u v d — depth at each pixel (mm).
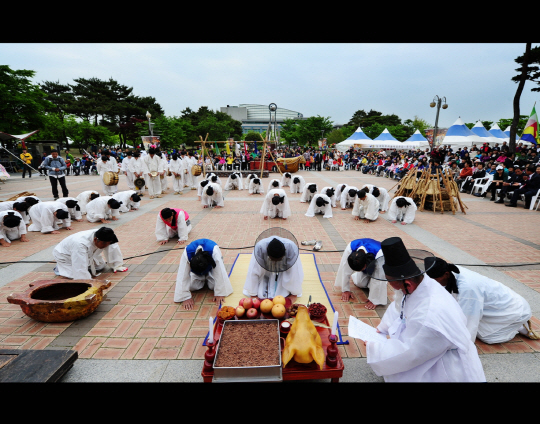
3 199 11391
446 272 2949
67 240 4559
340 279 4270
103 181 11516
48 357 2711
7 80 23047
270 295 4000
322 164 26188
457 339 2229
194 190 14391
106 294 4375
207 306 4059
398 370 2453
